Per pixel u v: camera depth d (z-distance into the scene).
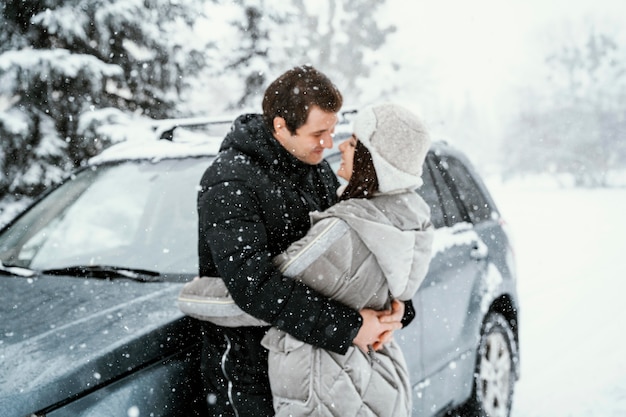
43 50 7.41
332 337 1.73
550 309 7.11
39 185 7.38
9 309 2.11
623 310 6.89
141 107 8.51
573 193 31.05
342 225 1.77
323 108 1.84
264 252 1.74
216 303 1.82
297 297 1.69
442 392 3.06
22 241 2.90
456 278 3.24
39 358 1.73
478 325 3.39
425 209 1.95
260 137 1.88
